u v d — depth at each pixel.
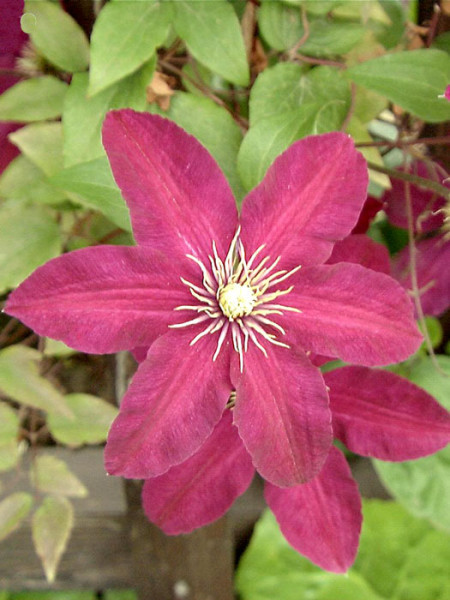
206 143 0.26
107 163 0.25
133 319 0.21
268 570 0.49
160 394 0.21
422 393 0.25
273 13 0.27
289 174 0.22
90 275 0.20
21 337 0.40
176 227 0.22
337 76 0.27
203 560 0.44
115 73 0.24
